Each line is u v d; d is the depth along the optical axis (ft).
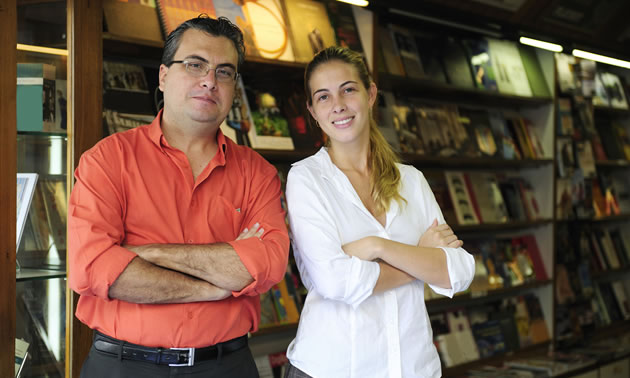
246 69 11.02
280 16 11.09
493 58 15.66
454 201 14.67
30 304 7.30
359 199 6.79
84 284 5.59
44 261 7.44
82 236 5.65
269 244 6.21
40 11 7.34
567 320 16.69
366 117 7.01
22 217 7.20
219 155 6.52
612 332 18.60
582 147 17.56
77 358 7.56
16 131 7.09
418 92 14.62
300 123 11.50
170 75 6.30
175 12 9.58
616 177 20.68
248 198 6.70
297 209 6.70
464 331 14.43
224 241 6.43
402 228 6.91
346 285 6.26
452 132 14.67
